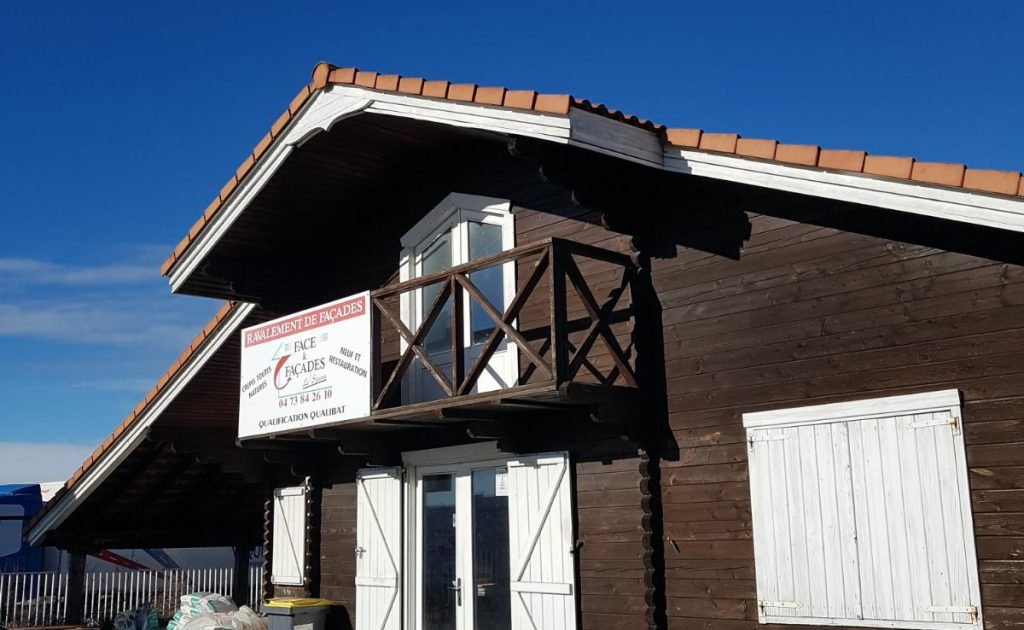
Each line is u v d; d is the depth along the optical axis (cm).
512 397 727
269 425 941
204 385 1165
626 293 788
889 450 636
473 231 939
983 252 619
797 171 653
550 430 832
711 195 760
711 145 695
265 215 984
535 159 739
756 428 701
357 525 1007
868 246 670
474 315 916
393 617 938
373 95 824
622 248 801
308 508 1067
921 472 620
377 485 987
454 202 950
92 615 1555
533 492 829
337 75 848
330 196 993
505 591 862
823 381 677
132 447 1245
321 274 1091
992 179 557
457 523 914
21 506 2111
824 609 648
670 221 782
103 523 1497
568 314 832
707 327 745
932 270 639
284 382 928
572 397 707
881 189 612
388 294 843
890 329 652
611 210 778
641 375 770
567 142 692
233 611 1223
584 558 788
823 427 668
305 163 933
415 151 949
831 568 649
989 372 606
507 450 838
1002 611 579
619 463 778
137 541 1535
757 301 720
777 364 702
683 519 736
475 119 752
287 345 932
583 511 796
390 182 1001
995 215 565
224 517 1614
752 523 693
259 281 1043
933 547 608
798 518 670
